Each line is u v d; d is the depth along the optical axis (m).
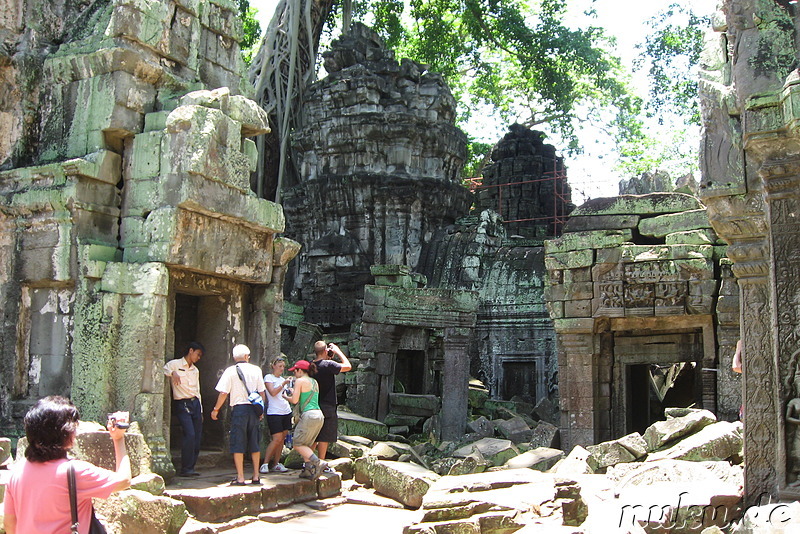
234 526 8.66
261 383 10.20
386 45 37.25
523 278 27.72
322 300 29.12
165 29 11.63
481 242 29.02
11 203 10.82
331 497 10.47
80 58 11.20
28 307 10.90
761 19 7.34
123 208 10.92
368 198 29.53
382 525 8.92
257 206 11.62
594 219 15.92
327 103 30.44
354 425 16.25
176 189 10.48
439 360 23.00
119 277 10.18
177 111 10.64
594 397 15.55
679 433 11.34
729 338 14.27
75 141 11.20
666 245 14.95
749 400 7.61
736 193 7.91
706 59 8.51
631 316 15.05
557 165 38.03
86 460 8.09
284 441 12.16
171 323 10.76
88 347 10.13
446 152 30.91
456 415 19.16
